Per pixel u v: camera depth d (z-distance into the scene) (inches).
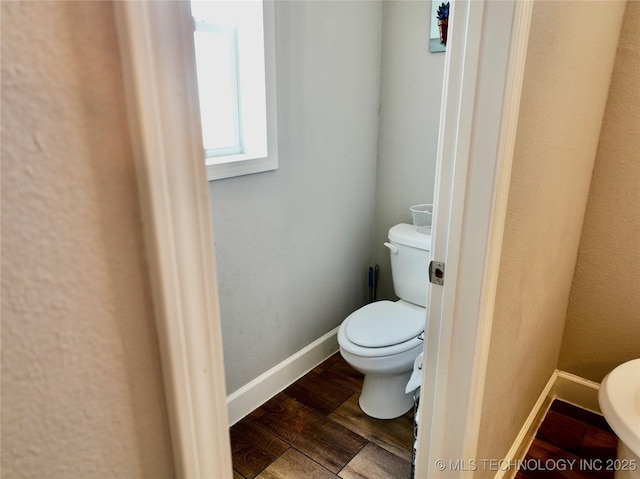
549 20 40.4
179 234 16.9
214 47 68.5
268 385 83.7
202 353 18.9
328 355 98.2
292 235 81.7
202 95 68.9
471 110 36.8
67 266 14.5
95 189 14.7
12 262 13.3
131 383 17.2
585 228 76.6
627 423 53.3
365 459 70.2
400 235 86.8
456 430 45.8
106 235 15.3
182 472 19.7
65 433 15.7
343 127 87.3
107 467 17.2
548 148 48.6
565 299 78.2
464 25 35.8
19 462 14.7
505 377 54.5
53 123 13.4
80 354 15.4
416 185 94.5
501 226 39.7
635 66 67.2
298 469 68.3
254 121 72.2
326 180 86.4
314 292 90.7
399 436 75.0
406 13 86.9
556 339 79.4
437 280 43.1
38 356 14.4
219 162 65.5
